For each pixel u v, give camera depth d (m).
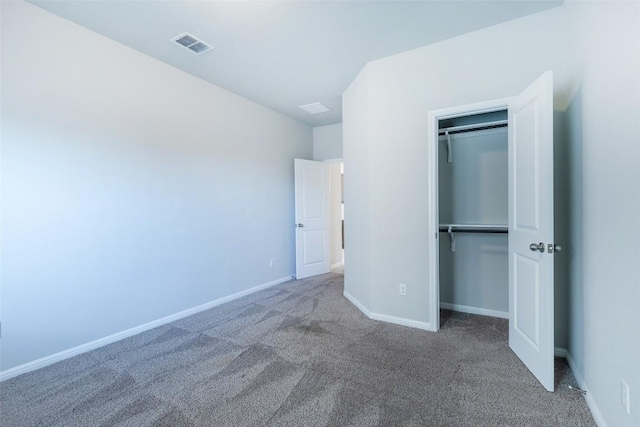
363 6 2.13
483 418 1.56
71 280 2.32
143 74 2.78
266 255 4.25
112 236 2.56
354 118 3.36
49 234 2.20
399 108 2.79
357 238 3.34
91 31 2.42
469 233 3.17
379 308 2.97
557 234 2.18
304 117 4.73
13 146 2.04
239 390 1.84
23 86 2.07
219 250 3.55
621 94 1.29
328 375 1.99
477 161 3.12
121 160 2.62
